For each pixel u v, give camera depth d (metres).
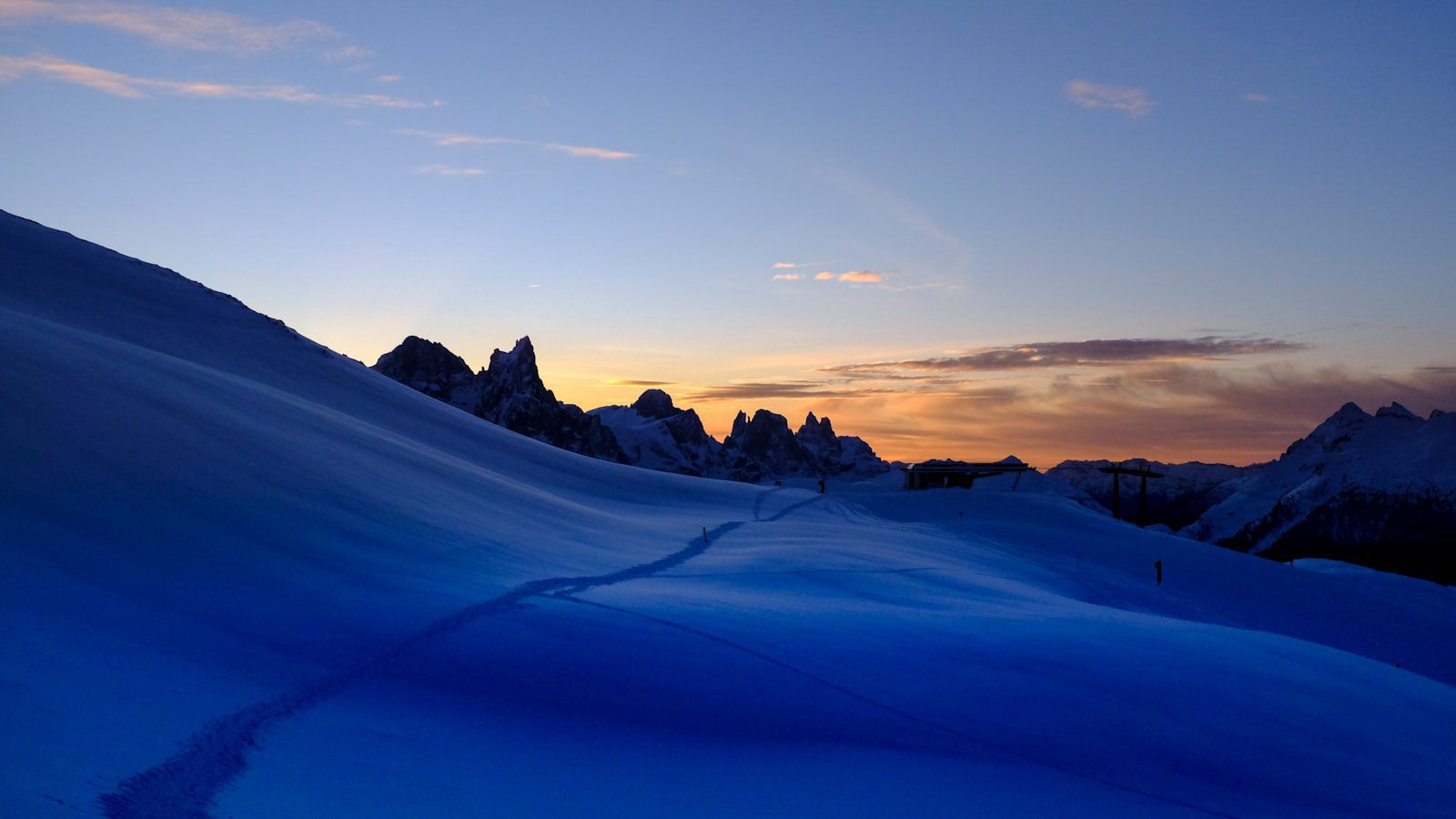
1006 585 48.28
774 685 21.09
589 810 13.95
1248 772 20.23
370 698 17.23
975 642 26.97
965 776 17.61
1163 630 33.06
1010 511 102.31
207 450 30.92
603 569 38.53
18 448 23.75
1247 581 78.38
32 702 12.14
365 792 12.81
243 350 83.25
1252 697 25.11
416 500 38.72
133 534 21.94
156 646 16.52
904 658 24.34
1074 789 17.80
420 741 15.55
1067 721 21.25
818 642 24.86
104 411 29.45
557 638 22.62
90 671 14.12
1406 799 20.33
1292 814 18.59
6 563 17.66
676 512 79.00
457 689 18.64
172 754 12.15
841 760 17.69
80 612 16.70
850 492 118.31
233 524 25.52
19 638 14.41
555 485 81.88
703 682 20.84
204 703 14.61
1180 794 18.50
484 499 49.16
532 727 17.38
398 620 22.30
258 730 14.17
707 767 16.64
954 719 20.53
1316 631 67.31
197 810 10.68
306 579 23.69
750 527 68.56
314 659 18.72
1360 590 82.00
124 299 80.44
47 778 10.09
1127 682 24.34
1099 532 93.12
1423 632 71.25
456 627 22.45
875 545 57.84
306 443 40.03
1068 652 26.66
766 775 16.58
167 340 75.56
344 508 31.98
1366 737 23.84
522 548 37.81
